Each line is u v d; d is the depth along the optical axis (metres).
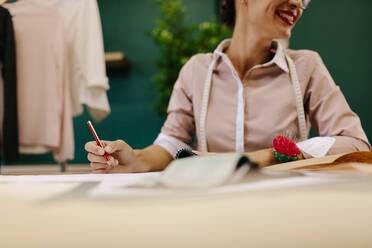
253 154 0.64
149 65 3.02
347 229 0.14
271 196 0.20
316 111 0.82
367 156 0.40
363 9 2.76
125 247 0.13
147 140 3.00
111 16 3.06
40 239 0.14
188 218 0.16
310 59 0.84
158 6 3.02
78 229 0.15
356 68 2.77
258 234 0.14
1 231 0.15
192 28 2.75
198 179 0.25
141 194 0.22
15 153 1.53
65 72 1.62
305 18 2.79
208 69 0.88
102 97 1.72
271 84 0.83
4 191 0.27
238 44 0.88
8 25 1.53
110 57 2.62
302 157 0.65
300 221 0.15
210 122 0.84
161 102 2.73
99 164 0.65
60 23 1.61
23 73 1.58
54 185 0.31
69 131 1.62
